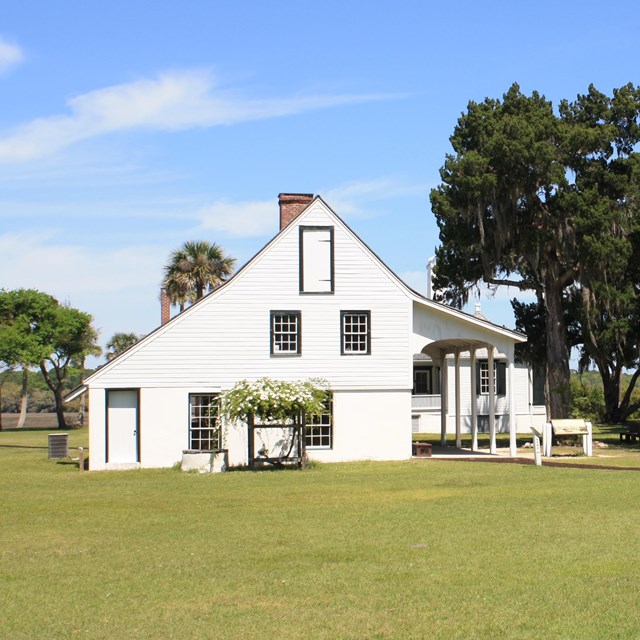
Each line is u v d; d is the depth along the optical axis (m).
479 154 37.94
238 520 17.73
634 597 11.17
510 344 32.09
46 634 10.34
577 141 37.78
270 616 10.82
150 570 13.41
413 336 31.47
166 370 30.27
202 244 57.28
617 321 37.78
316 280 31.14
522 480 23.41
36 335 80.31
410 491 21.72
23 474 29.03
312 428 30.98
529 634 9.83
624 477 23.61
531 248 38.00
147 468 29.66
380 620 10.53
